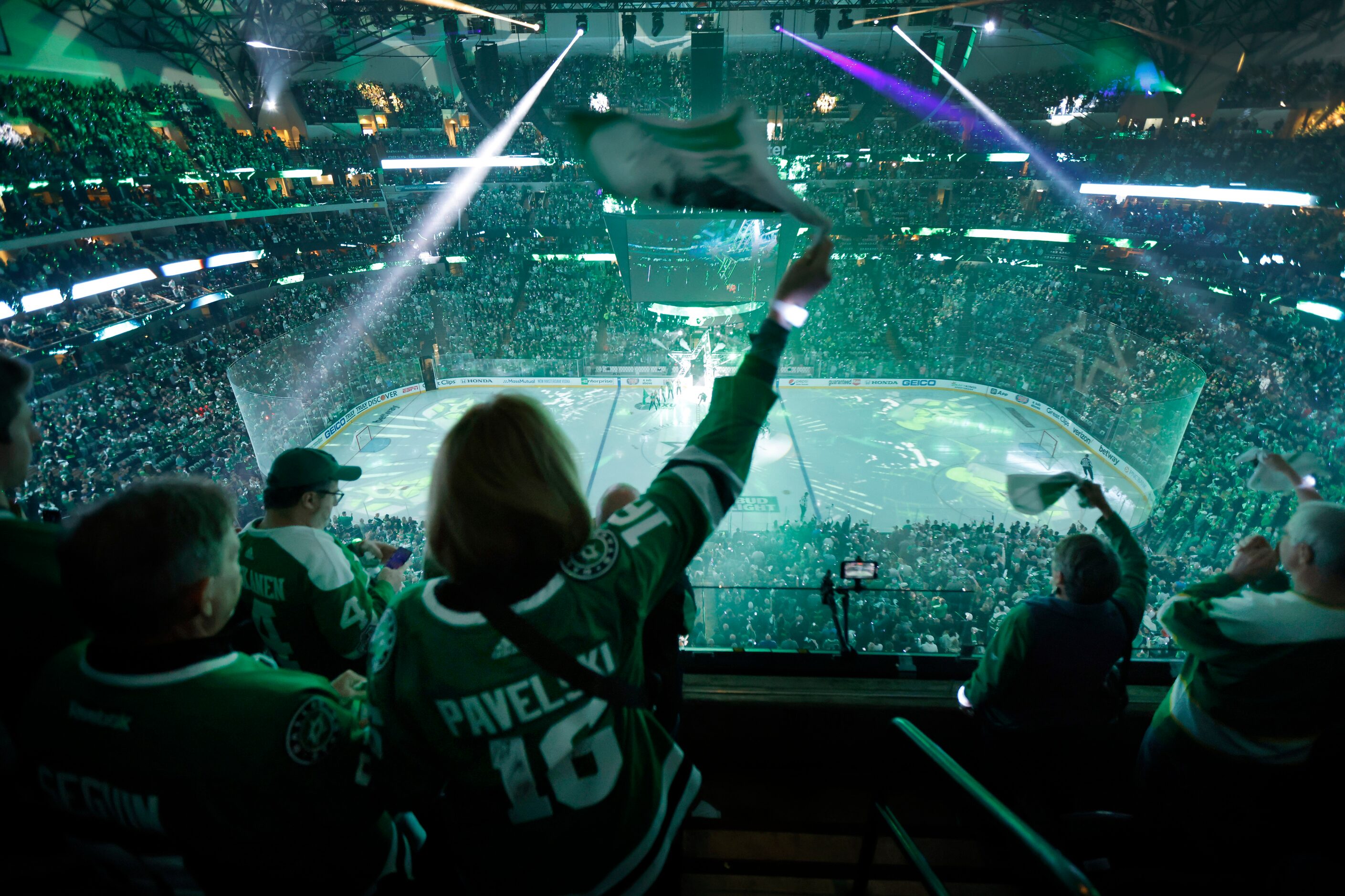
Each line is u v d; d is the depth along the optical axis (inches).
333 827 58.0
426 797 57.6
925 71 1528.1
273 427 1154.7
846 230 1593.3
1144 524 895.1
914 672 139.9
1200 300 1253.7
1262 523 785.6
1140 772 106.9
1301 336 1046.4
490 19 1498.5
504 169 1615.4
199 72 1309.1
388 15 1333.7
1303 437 917.2
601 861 51.1
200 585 54.7
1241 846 92.1
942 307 1600.6
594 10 1237.1
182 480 57.4
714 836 121.0
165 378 1111.0
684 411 1364.4
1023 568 738.2
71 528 54.1
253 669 58.9
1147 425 1111.0
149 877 58.8
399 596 52.6
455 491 46.0
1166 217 1346.0
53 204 984.3
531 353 1584.6
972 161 1501.0
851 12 1453.0
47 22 1015.6
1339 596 79.3
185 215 1169.4
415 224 1656.0
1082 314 1385.3
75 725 55.6
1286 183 1104.2
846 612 149.2
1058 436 1270.9
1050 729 107.5
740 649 144.9
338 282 1579.7
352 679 77.0
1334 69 1112.2
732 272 1368.1
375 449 1263.5
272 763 54.2
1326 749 85.7
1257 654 84.2
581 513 49.1
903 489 1108.5
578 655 46.5
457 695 46.5
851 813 126.1
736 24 1539.1
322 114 1581.0
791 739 135.0
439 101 1625.2
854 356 1529.3
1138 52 1366.9
